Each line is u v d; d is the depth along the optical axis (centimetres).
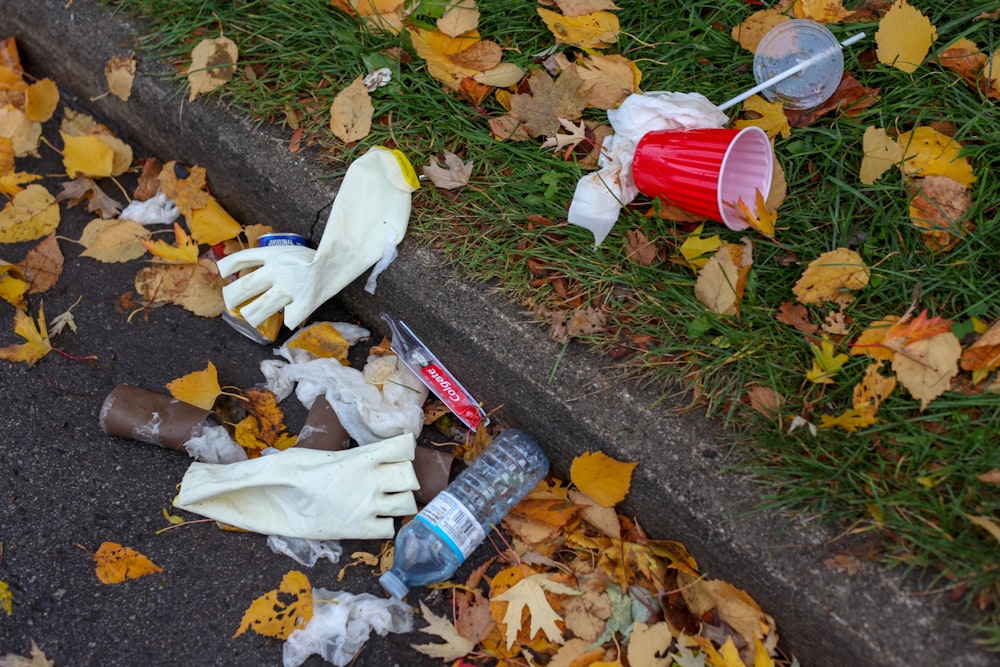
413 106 220
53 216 242
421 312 207
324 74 228
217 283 230
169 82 236
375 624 186
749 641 174
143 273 232
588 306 196
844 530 168
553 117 214
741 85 218
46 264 235
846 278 189
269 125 225
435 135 218
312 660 185
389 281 210
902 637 157
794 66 211
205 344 226
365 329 228
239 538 199
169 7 241
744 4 224
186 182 239
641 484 183
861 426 177
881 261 192
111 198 249
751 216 189
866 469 174
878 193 199
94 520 200
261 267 212
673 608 183
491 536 197
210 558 196
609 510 188
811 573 165
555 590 183
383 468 194
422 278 205
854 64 214
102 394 218
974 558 161
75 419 213
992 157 199
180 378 216
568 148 213
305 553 196
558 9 230
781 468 175
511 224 207
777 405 181
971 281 187
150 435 204
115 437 210
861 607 160
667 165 194
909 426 176
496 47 222
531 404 196
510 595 180
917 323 176
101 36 245
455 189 213
